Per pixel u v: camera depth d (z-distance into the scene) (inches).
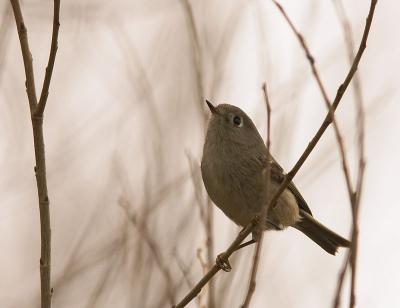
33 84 266.8
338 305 200.8
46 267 260.5
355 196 205.8
